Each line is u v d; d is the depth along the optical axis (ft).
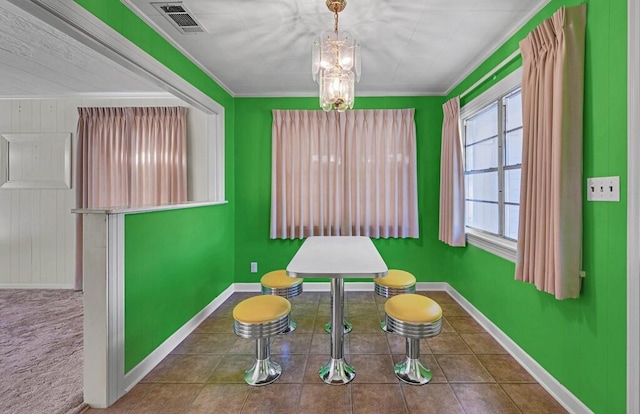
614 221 4.78
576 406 5.56
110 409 5.82
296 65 9.73
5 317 10.03
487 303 9.05
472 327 9.23
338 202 12.25
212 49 8.62
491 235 9.24
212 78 10.69
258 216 12.72
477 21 7.22
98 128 12.25
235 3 6.52
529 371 6.91
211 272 10.59
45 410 5.74
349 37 6.64
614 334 4.81
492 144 9.62
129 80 11.02
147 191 12.01
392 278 8.20
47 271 12.95
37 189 12.88
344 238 9.11
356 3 6.53
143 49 6.97
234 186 12.72
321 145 12.30
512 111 8.39
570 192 5.37
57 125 12.80
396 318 6.10
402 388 6.35
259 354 6.68
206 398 6.11
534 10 6.72
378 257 6.52
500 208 8.70
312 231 12.39
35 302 11.35
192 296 9.20
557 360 6.06
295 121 12.30
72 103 12.71
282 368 7.09
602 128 4.98
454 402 5.93
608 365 4.92
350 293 12.37
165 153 11.96
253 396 6.15
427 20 7.18
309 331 9.02
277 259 12.72
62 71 10.21
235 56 9.07
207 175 11.43
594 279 5.17
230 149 12.37
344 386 6.42
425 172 12.47
